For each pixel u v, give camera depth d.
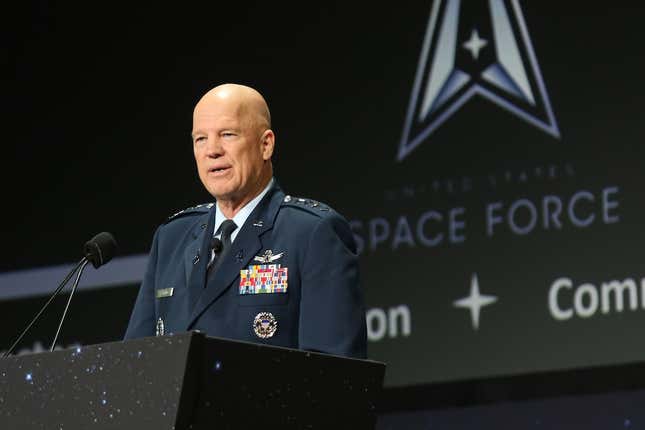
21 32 13.81
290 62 13.17
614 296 12.55
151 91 13.40
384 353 12.84
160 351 3.94
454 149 12.83
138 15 13.49
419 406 12.84
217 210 6.05
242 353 4.07
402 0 13.02
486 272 12.68
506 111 12.80
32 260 13.59
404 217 12.86
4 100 13.80
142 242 13.30
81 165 13.56
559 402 12.62
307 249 5.70
